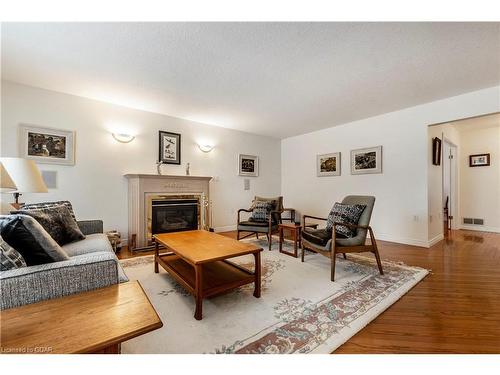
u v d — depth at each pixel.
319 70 2.53
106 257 1.14
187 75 2.65
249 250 1.90
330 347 1.29
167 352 1.25
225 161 4.91
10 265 1.01
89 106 3.35
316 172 5.15
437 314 1.65
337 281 2.21
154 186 3.66
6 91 2.79
